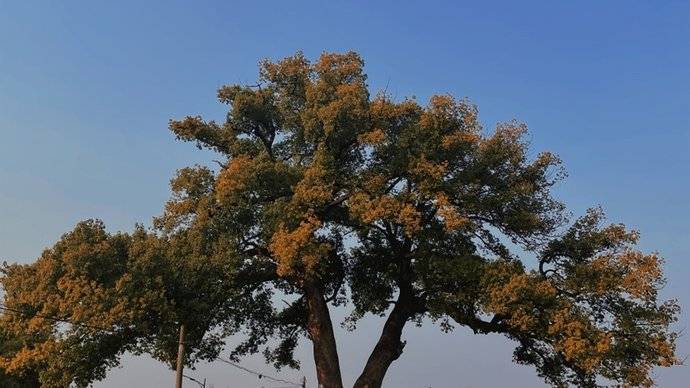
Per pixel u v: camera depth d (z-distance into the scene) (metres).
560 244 31.66
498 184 32.12
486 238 32.84
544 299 28.53
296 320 37.88
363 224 31.20
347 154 32.31
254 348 39.09
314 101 31.27
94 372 28.77
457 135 30.23
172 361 30.25
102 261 28.27
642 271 28.56
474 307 30.72
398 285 34.44
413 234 30.19
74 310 26.80
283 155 34.12
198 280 29.53
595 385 31.28
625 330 28.92
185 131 33.34
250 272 33.41
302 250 28.59
